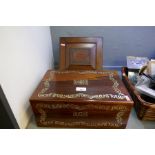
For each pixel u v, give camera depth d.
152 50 1.31
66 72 0.98
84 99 0.72
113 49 1.33
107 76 0.93
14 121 0.67
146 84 0.92
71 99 0.72
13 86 0.68
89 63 1.12
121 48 1.32
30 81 0.87
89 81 0.87
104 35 1.26
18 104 0.73
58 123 0.82
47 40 1.19
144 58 1.17
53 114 0.78
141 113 0.84
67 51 1.12
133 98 0.92
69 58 1.13
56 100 0.71
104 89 0.79
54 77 0.91
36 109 0.76
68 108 0.75
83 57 1.12
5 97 0.60
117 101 0.71
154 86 0.88
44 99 0.72
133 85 0.97
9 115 0.63
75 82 0.86
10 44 0.66
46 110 0.76
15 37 0.70
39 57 1.02
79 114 0.77
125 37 1.26
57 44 1.32
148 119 0.86
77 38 1.12
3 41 0.61
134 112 0.93
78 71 1.00
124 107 0.72
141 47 1.30
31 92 0.88
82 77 0.92
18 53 0.73
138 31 1.22
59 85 0.83
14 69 0.69
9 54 0.65
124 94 0.76
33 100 0.72
